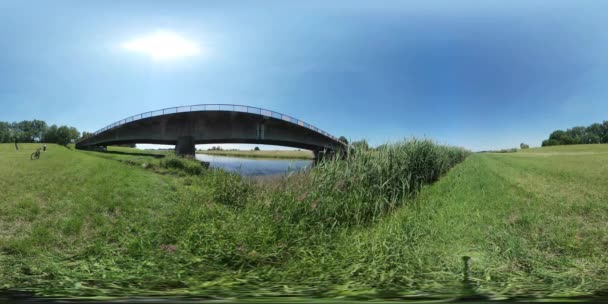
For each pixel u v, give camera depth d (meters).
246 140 38.25
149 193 9.61
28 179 11.66
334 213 6.07
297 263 3.99
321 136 39.91
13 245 4.61
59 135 88.81
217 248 4.53
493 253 4.13
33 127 95.31
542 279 3.41
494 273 3.55
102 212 6.99
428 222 5.60
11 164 17.89
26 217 6.32
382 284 3.34
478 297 3.02
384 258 3.94
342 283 3.41
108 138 41.31
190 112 36.00
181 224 6.05
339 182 6.99
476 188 9.90
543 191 9.10
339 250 4.41
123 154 35.81
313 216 5.92
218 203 8.70
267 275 3.67
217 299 3.03
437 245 4.50
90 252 4.50
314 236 4.97
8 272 3.66
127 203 7.84
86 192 9.11
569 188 9.66
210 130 37.19
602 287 3.19
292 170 7.86
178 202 8.54
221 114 36.22
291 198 6.54
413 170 10.01
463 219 5.91
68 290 3.24
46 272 3.71
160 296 3.10
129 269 3.91
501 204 7.29
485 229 5.23
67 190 9.44
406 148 10.41
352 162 7.93
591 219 5.96
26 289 3.28
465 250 4.30
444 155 16.08
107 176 12.97
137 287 3.36
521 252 4.07
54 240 4.98
